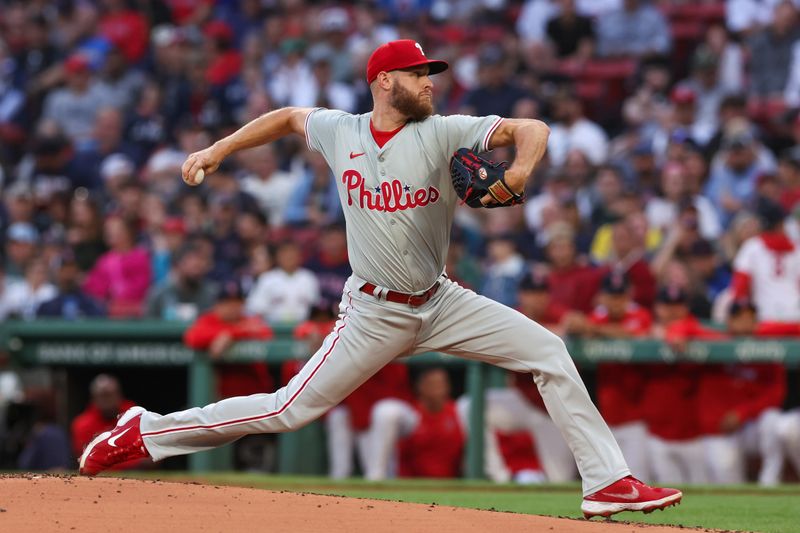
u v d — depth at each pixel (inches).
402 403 1318.9
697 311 1441.9
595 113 2052.2
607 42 2118.6
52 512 607.2
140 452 705.6
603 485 679.1
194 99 2166.6
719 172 1729.8
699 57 1953.7
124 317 1488.7
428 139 652.7
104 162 2079.2
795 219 1596.9
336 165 676.1
